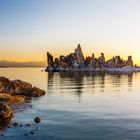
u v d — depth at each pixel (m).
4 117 48.12
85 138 36.78
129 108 59.91
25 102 67.56
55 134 38.56
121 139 36.22
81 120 47.19
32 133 38.81
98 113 53.69
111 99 76.00
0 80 82.81
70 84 132.00
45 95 84.44
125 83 142.00
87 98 77.81
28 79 173.25
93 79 177.62
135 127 42.31
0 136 37.38
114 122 45.72
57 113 53.44
